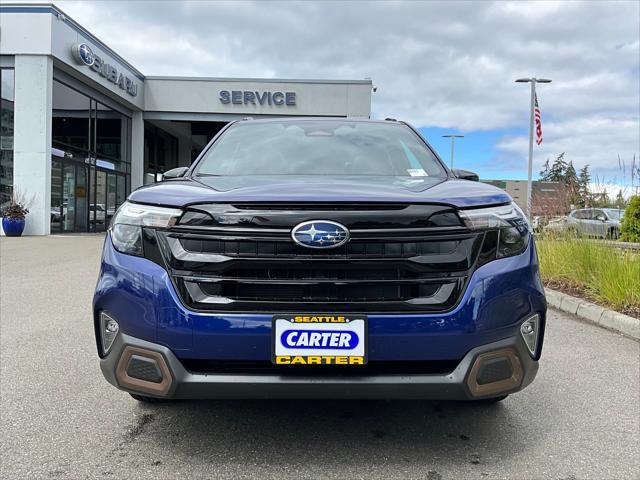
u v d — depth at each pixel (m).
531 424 2.88
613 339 4.84
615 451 2.57
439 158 3.45
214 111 23.69
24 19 16.23
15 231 15.93
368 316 2.15
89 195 20.12
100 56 19.44
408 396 2.18
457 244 2.23
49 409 3.02
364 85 23.58
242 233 2.17
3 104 16.58
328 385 2.15
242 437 2.66
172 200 2.29
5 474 2.29
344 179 2.80
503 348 2.24
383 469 2.35
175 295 2.20
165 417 2.91
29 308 5.75
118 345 2.29
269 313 2.16
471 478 2.29
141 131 23.72
